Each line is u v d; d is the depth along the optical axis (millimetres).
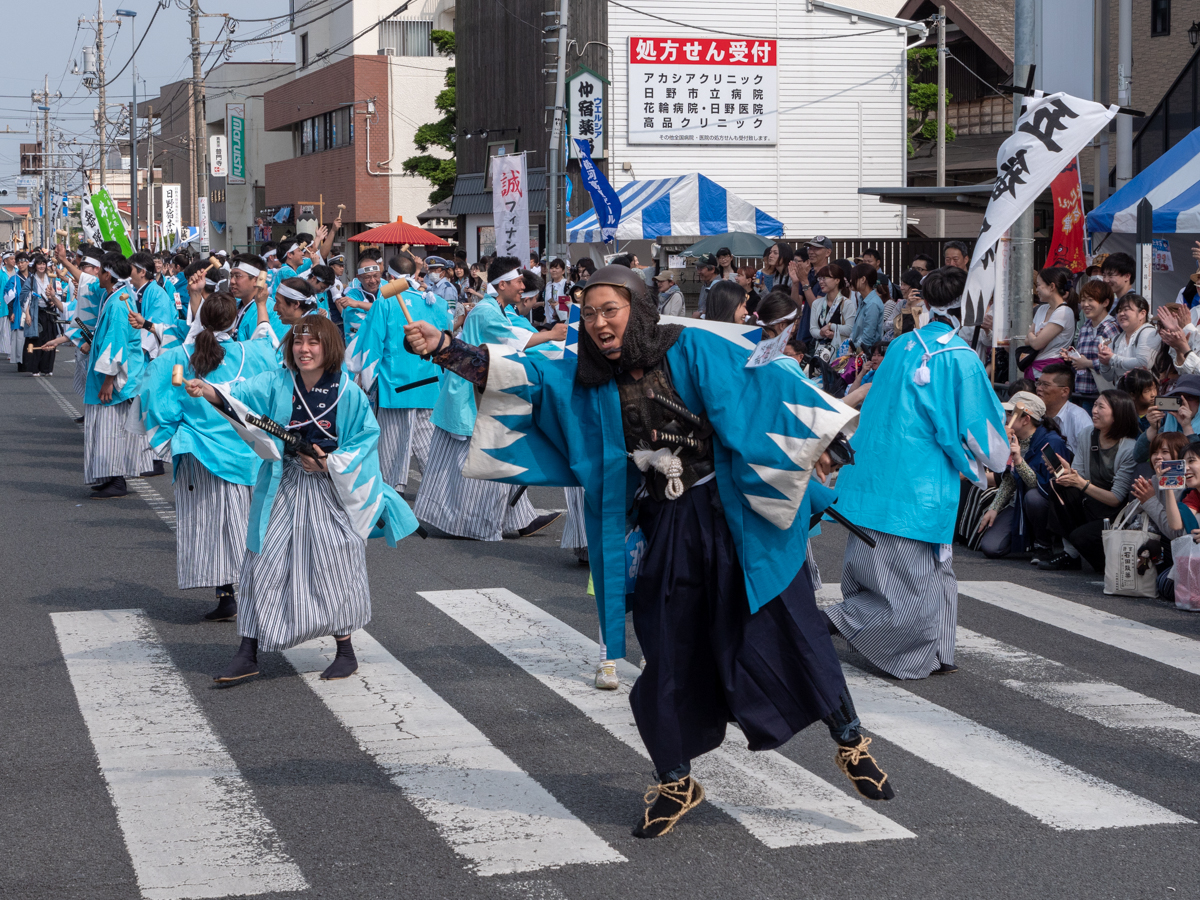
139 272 11500
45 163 84250
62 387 20922
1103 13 17484
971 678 6242
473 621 7207
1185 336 8273
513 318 9805
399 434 11031
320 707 5703
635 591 4328
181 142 75688
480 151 31141
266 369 7242
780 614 4156
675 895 3861
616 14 25078
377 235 27125
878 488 6148
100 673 6219
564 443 4332
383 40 44812
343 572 5984
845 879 3979
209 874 3998
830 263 13328
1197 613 7570
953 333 6203
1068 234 12469
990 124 30375
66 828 4355
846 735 4234
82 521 10203
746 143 25688
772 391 4066
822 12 25672
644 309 4113
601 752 5145
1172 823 4453
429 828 4367
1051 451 8836
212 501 7074
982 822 4445
